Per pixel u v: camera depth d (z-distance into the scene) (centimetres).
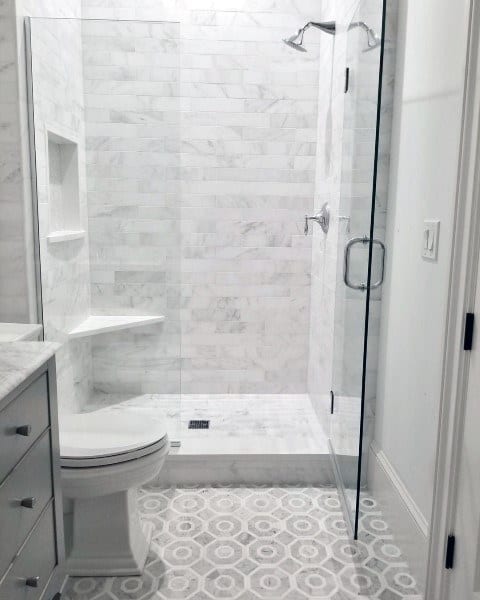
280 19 300
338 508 223
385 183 218
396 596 173
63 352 256
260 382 333
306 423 283
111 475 169
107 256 276
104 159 268
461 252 145
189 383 332
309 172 313
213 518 215
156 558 192
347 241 206
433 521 160
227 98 306
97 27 256
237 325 328
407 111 194
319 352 292
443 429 154
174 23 256
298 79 305
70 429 184
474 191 138
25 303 220
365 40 173
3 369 117
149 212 273
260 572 184
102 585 178
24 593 118
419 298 181
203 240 319
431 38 171
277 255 321
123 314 280
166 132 267
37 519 127
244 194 315
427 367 174
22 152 212
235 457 240
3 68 207
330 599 172
